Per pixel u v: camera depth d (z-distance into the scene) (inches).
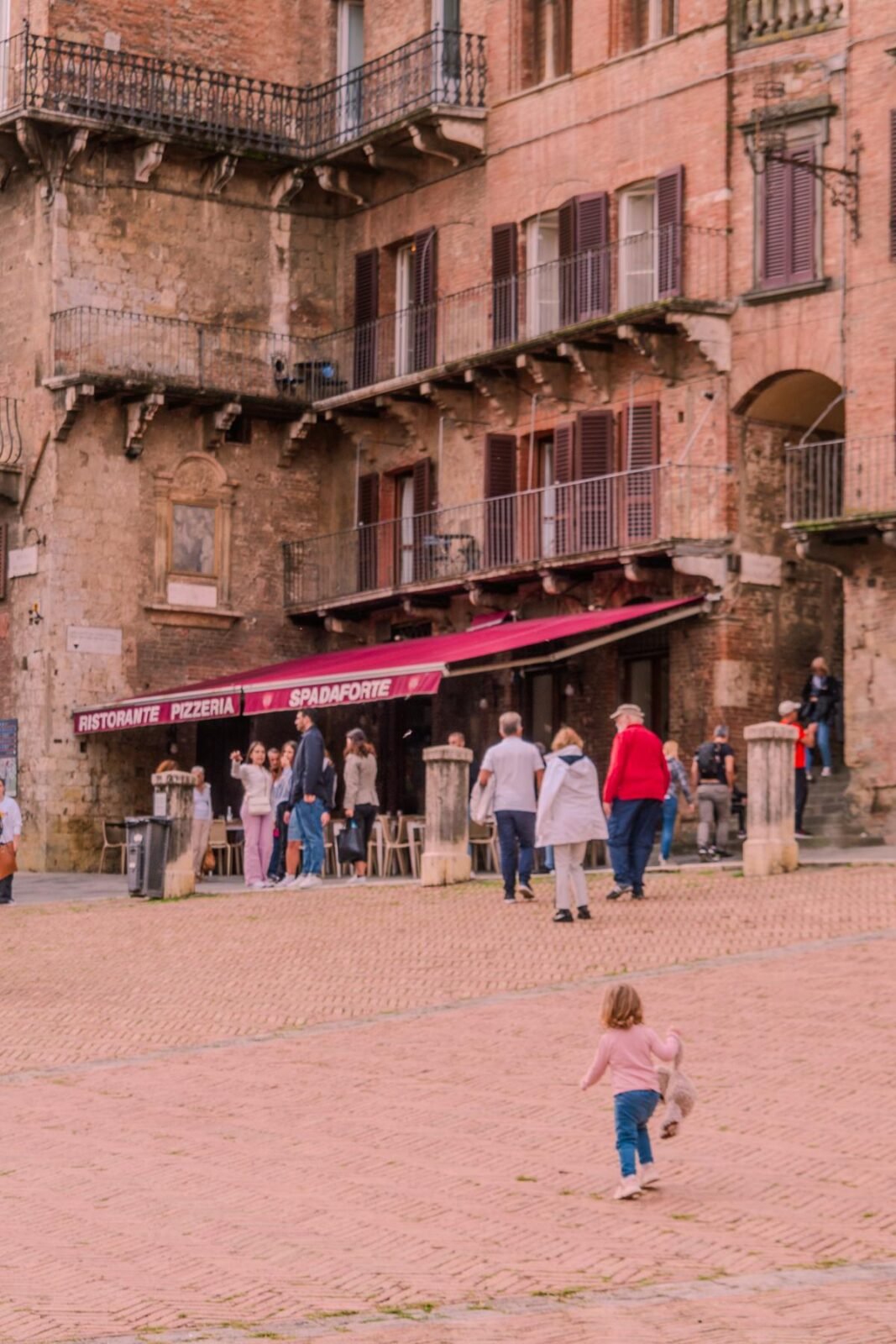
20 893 1849.2
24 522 2225.6
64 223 2206.0
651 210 1972.2
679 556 1844.2
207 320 2272.4
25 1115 876.6
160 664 2240.4
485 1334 545.3
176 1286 603.8
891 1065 837.2
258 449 2303.2
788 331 1828.2
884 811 1715.1
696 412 1893.5
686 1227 652.1
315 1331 553.9
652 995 1012.5
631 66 1971.0
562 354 1990.7
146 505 2236.7
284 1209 693.9
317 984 1143.6
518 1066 897.5
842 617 1921.8
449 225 2172.7
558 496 2005.4
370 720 2228.1
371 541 2236.7
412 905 1414.9
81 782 2191.2
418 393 2172.7
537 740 2046.0
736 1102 802.2
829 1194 679.7
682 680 1886.1
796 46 1836.9
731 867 1485.0
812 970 1039.6
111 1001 1141.1
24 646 2212.1
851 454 1768.0
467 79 2135.8
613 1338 535.8
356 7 2325.3
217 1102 876.0
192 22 2276.1
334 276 2325.3
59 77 2202.3
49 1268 629.0
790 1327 542.0
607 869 1561.3
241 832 2105.1
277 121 2290.8
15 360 2245.3
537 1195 697.6
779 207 1835.6
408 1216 677.3
